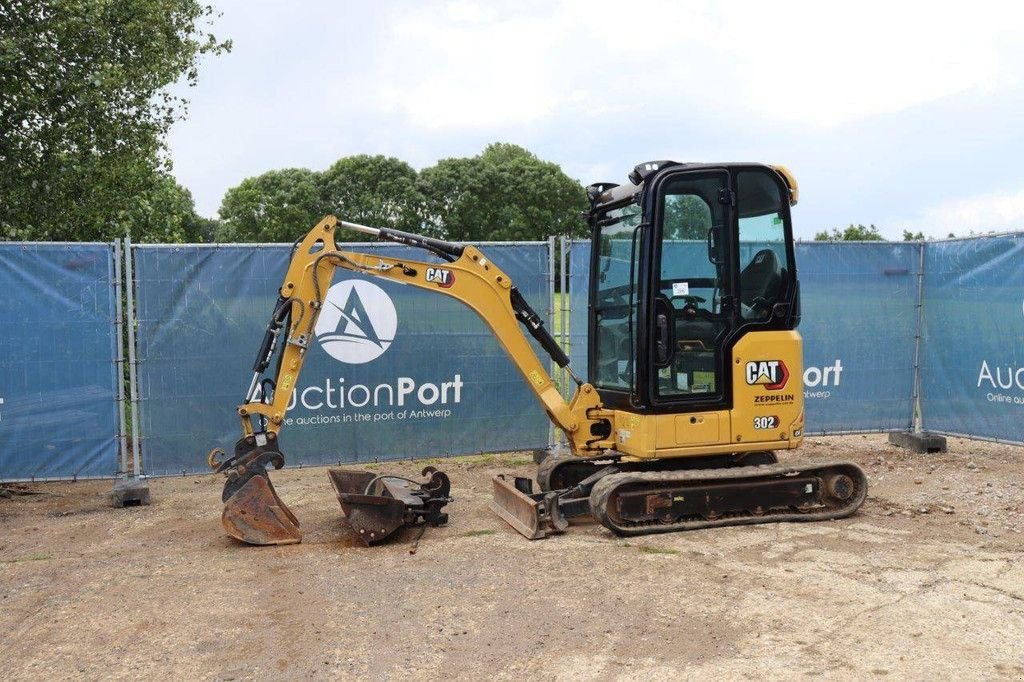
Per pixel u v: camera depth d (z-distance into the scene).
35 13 10.48
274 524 6.81
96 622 5.17
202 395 8.77
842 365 10.49
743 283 7.04
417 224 55.97
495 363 9.51
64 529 7.48
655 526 6.81
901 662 4.34
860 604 5.16
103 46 11.11
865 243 10.47
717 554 6.23
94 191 11.40
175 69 12.55
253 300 8.86
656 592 5.46
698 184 6.91
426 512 7.20
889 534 6.71
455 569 6.04
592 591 5.51
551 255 9.61
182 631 5.00
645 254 6.79
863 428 10.61
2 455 8.28
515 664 4.45
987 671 4.23
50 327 8.34
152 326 8.62
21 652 4.74
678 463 7.29
